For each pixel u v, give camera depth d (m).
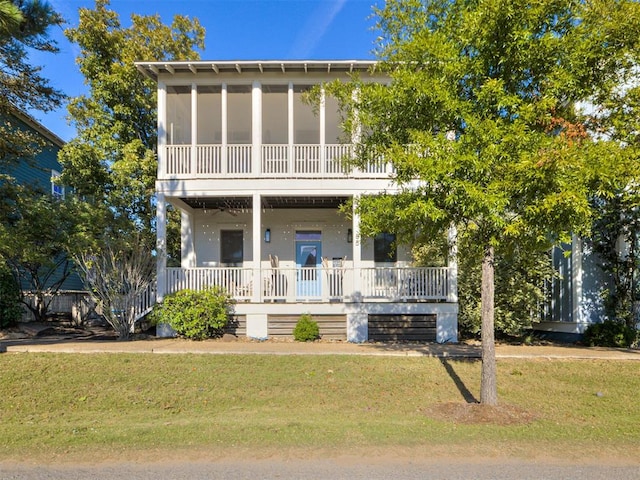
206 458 4.83
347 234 15.66
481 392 7.24
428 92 6.59
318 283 15.40
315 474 4.39
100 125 17.00
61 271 18.22
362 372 9.26
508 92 6.75
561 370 9.41
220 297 12.30
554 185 5.96
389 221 7.43
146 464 4.67
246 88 13.44
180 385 8.42
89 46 16.84
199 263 15.77
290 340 12.41
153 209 17.11
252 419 6.59
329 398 7.93
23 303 14.53
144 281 12.56
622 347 11.61
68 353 9.94
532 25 6.36
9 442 5.38
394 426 6.09
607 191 6.43
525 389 8.45
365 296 12.74
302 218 15.78
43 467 4.61
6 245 11.52
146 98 17.05
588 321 12.43
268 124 15.18
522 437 5.62
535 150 6.07
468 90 7.01
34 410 7.26
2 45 11.38
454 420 6.62
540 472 4.48
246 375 8.97
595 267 12.55
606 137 8.10
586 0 6.60
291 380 8.76
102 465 4.65
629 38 6.55
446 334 12.55
